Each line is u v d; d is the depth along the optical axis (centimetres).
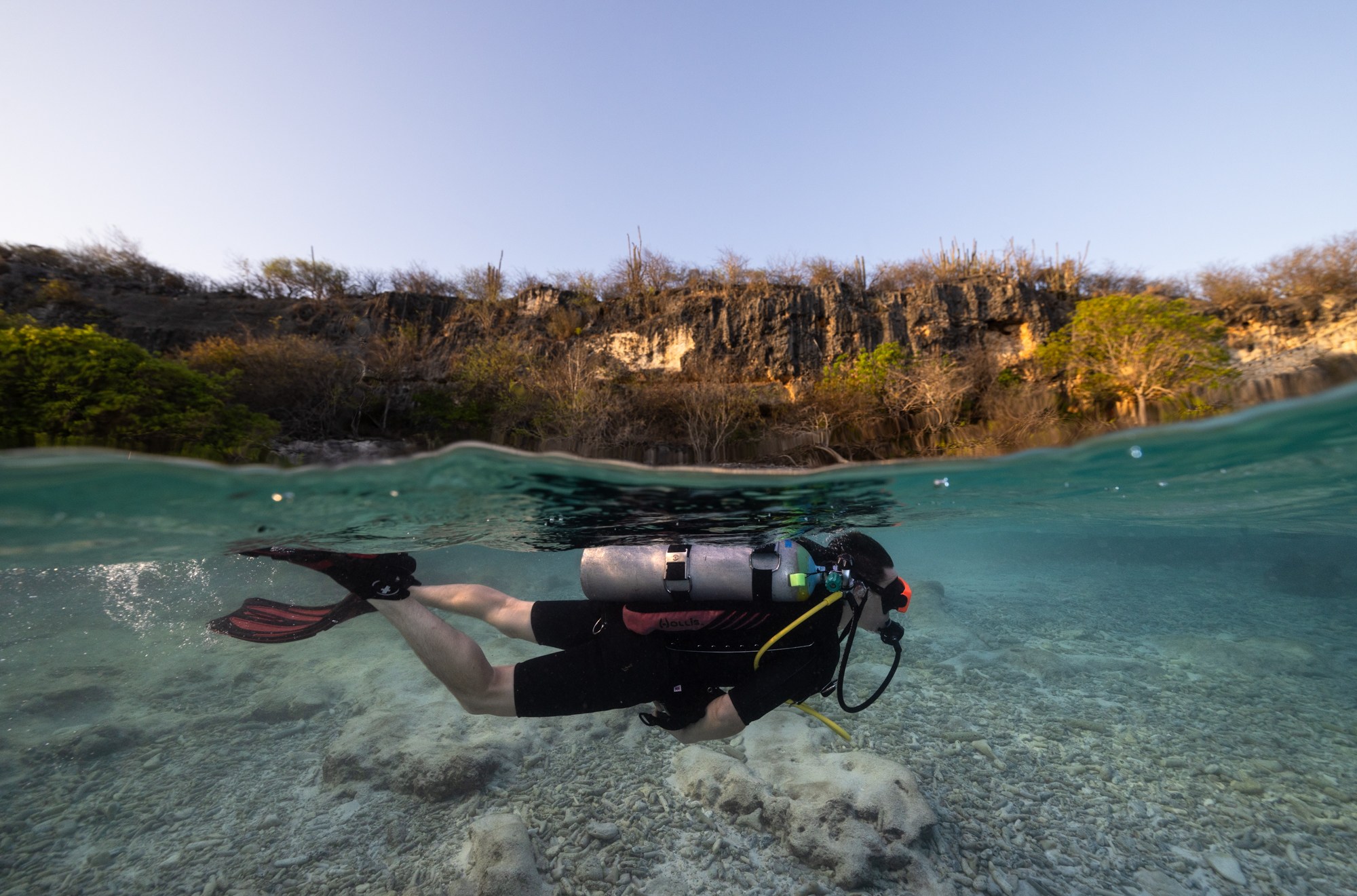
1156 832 344
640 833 332
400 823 353
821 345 2894
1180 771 415
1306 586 1323
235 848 335
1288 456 505
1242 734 484
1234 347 2773
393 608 233
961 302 2992
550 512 405
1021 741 457
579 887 291
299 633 290
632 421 2481
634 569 239
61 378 1272
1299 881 305
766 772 381
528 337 3128
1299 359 2255
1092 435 449
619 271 3431
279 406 2222
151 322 2936
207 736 489
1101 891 293
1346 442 461
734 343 2894
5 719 516
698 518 438
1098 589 1341
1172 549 2034
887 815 323
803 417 2538
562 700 233
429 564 1078
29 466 267
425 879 301
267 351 2261
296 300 3316
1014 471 492
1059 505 721
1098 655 736
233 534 426
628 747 432
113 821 365
